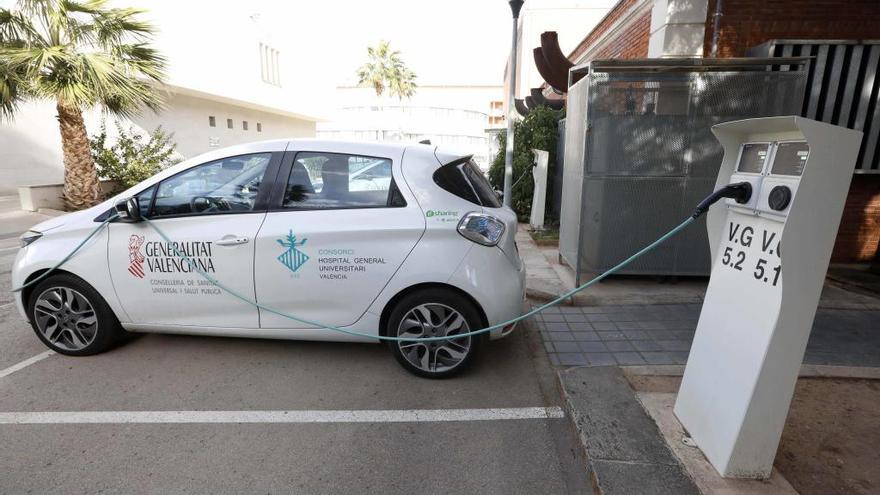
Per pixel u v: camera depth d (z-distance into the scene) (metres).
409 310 3.49
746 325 2.31
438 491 2.51
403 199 3.47
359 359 3.93
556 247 8.11
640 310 4.96
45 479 2.56
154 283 3.71
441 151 3.68
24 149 15.39
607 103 5.32
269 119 26.73
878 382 3.33
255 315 3.66
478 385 3.54
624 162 5.43
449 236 3.39
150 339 4.27
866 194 6.24
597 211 5.58
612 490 2.31
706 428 2.51
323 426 3.05
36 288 3.84
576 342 4.20
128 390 3.45
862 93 5.80
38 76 9.55
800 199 2.00
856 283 5.59
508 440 2.93
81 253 3.75
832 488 2.34
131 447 2.83
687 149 5.33
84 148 11.82
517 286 3.56
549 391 3.46
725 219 2.60
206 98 20.55
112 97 10.88
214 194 3.66
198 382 3.56
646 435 2.70
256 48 22.73
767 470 2.32
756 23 6.04
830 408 3.02
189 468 2.66
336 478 2.59
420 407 3.27
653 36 6.50
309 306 3.57
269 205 3.58
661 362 3.78
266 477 2.60
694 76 5.18
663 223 5.52
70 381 3.56
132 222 3.68
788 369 2.18
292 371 3.73
